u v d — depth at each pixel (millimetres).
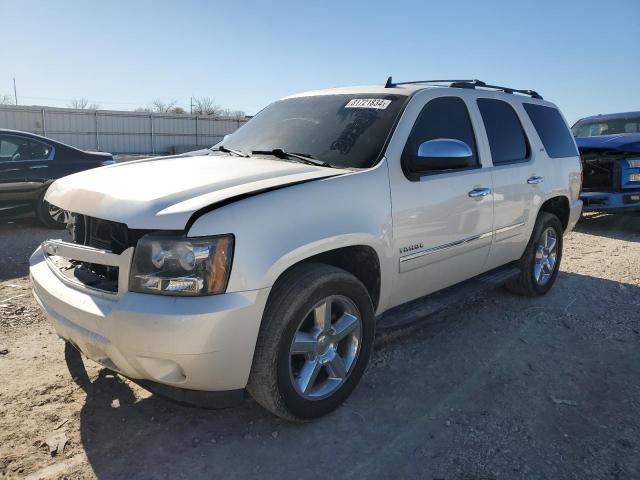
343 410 3166
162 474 2576
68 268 3018
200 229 2484
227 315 2484
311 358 2947
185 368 2508
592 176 9344
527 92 5301
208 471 2609
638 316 4859
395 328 3504
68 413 3051
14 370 3512
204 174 3051
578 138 9820
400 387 3457
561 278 6051
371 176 3230
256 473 2605
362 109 3787
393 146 3434
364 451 2791
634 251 7609
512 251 4695
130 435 2873
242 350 2592
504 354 3998
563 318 4766
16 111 39938
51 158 8398
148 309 2441
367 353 3230
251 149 3924
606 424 3096
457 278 4113
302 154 3594
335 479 2576
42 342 3967
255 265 2570
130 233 2590
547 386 3529
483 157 4230
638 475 2654
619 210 8914
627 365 3871
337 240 2930
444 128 3914
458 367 3766
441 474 2623
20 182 8055
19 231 8250
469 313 4836
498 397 3367
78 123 42719
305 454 2758
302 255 2762
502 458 2760
